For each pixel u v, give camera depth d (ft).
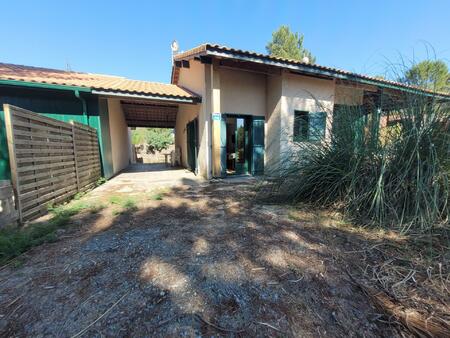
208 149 20.79
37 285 4.99
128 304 4.42
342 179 9.40
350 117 10.21
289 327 3.97
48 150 11.05
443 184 7.57
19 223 8.76
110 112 23.79
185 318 4.10
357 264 5.85
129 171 29.25
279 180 11.83
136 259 6.01
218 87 19.63
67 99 18.97
